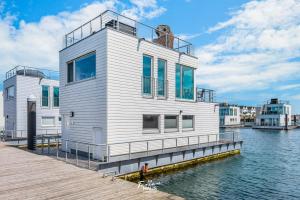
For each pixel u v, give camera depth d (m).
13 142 19.80
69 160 11.74
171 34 18.23
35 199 6.10
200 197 10.52
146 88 14.27
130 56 13.25
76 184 7.38
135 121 13.30
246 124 81.50
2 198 6.19
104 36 12.27
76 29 15.17
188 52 18.38
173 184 12.12
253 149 28.38
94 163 11.01
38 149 16.22
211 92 20.44
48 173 8.86
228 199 10.45
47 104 25.25
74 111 14.36
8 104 25.25
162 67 15.58
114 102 12.23
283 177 14.59
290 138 42.97
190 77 18.06
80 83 13.95
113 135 12.05
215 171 15.23
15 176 8.44
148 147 14.05
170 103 15.84
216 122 20.64
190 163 15.70
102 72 12.27
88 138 13.07
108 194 6.38
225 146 19.64
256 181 13.51
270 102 68.69
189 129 17.69
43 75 26.08
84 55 13.88
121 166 11.04
